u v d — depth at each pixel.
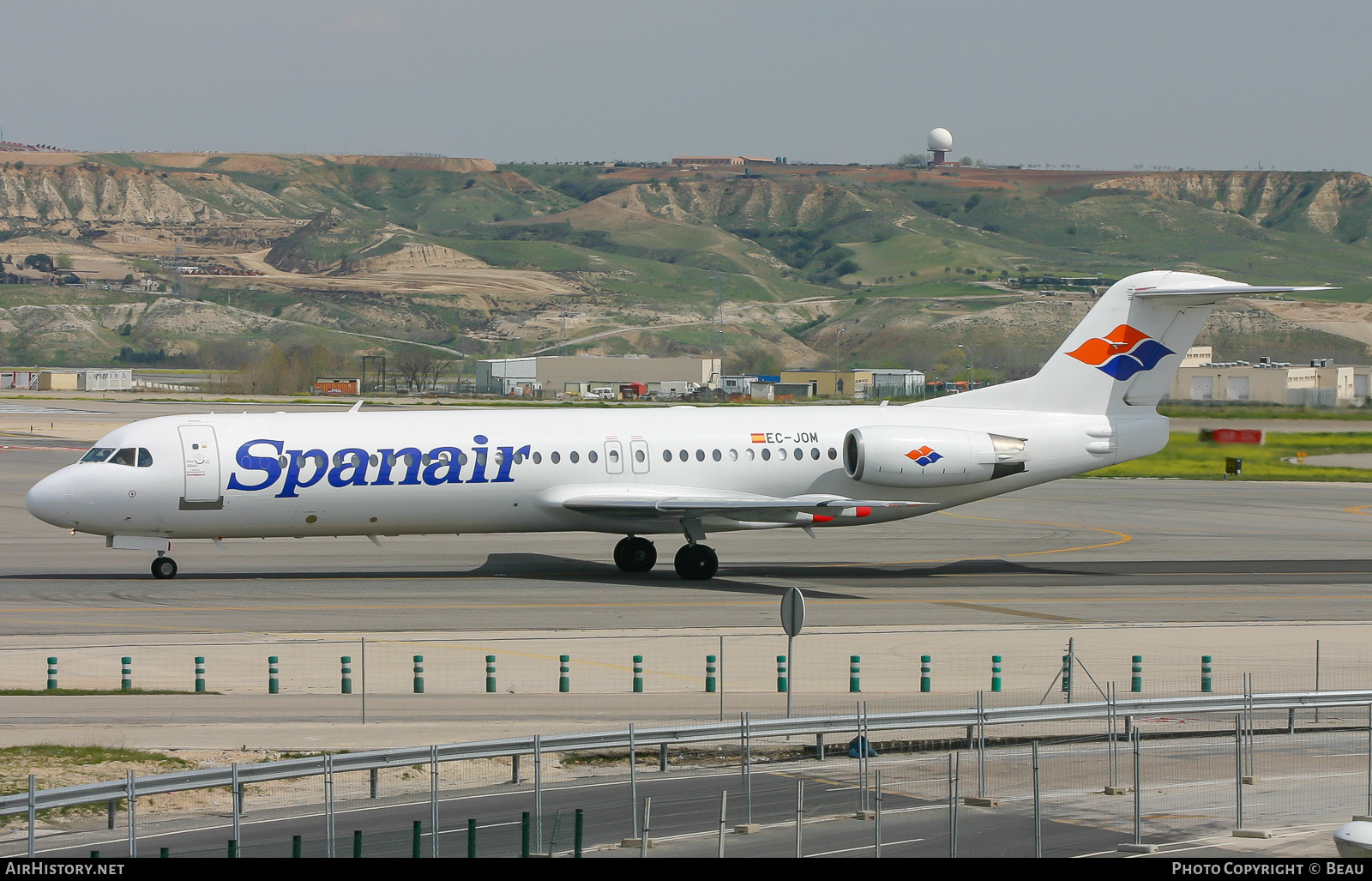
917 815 65.75
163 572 138.25
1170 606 128.12
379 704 85.12
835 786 70.88
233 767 59.09
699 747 77.44
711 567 143.50
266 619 115.00
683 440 146.25
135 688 89.88
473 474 139.00
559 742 65.56
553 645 105.19
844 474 150.38
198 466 132.25
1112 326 153.75
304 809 66.00
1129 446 154.38
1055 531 194.12
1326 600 132.50
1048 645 106.88
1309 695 80.06
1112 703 76.19
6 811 55.22
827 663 99.38
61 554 157.75
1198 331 155.25
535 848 59.94
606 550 166.50
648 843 60.94
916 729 81.25
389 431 139.62
